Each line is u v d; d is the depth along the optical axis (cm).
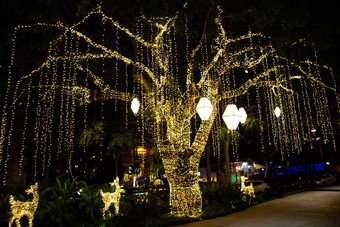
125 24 818
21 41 793
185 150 843
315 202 943
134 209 825
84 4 737
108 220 740
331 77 1144
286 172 2712
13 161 1495
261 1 738
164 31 857
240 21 935
